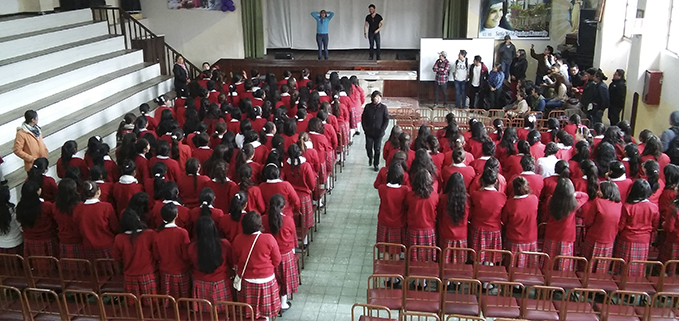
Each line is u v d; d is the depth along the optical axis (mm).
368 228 7680
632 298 5652
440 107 14312
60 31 11703
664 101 10305
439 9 16625
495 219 5527
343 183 9281
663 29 10531
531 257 5500
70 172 6055
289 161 6562
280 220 5156
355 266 6664
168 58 14352
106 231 5504
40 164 6293
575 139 7914
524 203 5375
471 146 7375
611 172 5781
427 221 5582
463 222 5535
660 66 10625
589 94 10773
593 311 4746
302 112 8461
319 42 15367
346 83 11102
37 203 5633
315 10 16953
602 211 5293
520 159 6574
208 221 4727
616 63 12312
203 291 4871
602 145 6559
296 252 6988
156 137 8242
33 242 5785
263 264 4809
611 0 12000
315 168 7180
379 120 9484
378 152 9734
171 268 4953
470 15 14516
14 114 9141
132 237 4914
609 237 5363
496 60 14727
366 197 8711
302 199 6594
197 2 15469
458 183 5434
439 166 6766
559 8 14055
